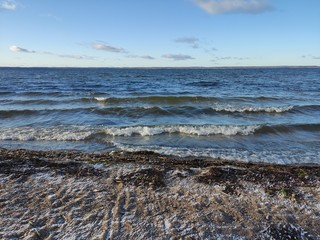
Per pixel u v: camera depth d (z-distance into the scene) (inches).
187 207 129.3
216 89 812.6
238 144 261.7
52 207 126.3
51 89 781.9
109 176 163.5
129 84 1016.9
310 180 167.6
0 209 123.3
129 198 136.6
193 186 152.5
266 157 227.6
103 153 231.8
